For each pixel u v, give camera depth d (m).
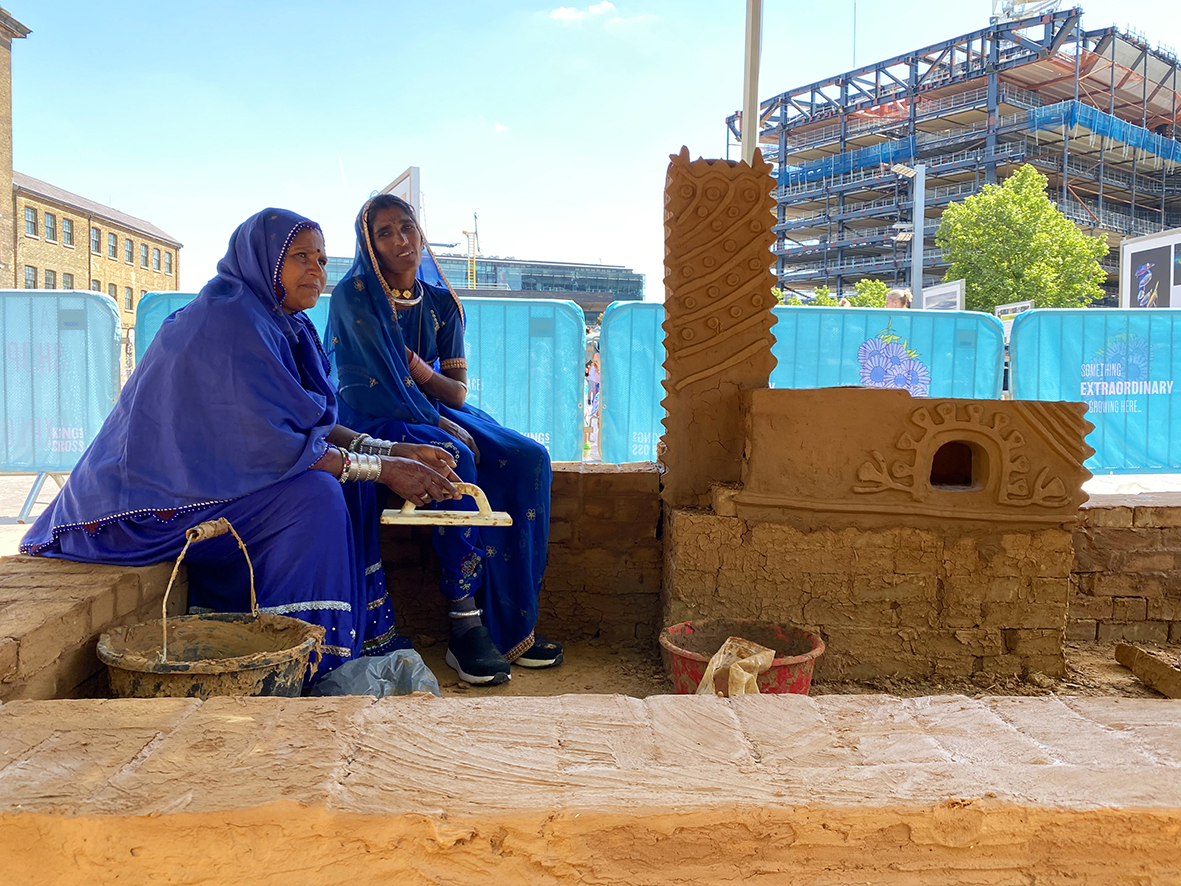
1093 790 1.49
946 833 1.43
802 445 3.37
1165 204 66.38
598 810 1.41
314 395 2.88
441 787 1.47
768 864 1.44
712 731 1.70
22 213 35.22
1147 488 8.07
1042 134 55.44
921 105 61.94
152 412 2.68
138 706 1.76
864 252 67.31
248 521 2.69
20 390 6.50
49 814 1.36
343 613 2.75
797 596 3.42
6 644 1.94
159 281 47.16
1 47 31.75
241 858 1.39
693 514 3.43
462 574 3.41
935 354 7.22
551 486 3.91
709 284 3.60
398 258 3.41
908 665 3.45
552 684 3.37
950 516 3.39
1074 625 3.95
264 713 1.74
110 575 2.56
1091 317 7.25
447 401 3.72
